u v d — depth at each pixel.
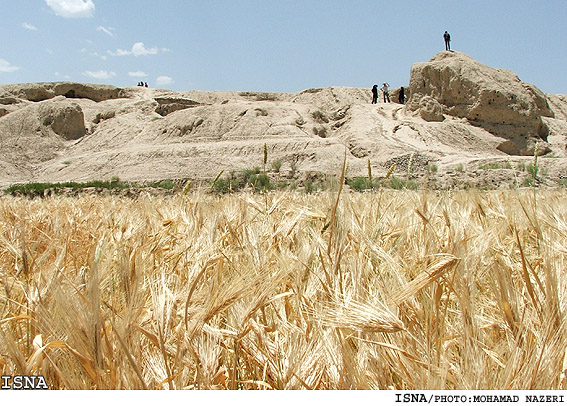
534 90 54.91
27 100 78.50
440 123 50.12
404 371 1.70
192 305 2.03
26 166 57.31
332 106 81.19
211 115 60.25
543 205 3.75
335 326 1.72
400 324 1.67
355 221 2.63
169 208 4.96
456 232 2.53
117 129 64.62
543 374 1.63
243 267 2.43
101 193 26.61
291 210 4.20
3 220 5.26
